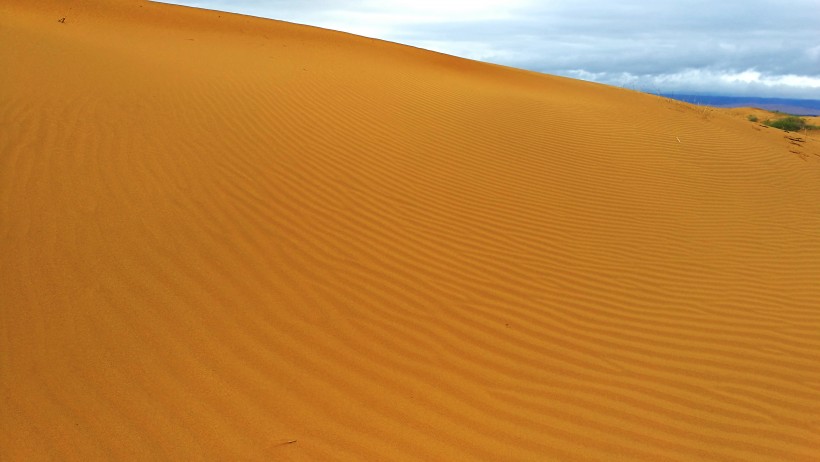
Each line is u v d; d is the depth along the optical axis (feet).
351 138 34.32
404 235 23.59
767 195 35.09
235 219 22.00
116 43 51.88
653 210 30.60
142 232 19.69
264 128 32.81
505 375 15.20
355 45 78.02
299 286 18.33
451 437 12.62
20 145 23.66
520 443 12.64
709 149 42.70
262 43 67.82
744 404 14.84
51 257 17.29
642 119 48.55
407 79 53.16
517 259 22.99
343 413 13.01
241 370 14.02
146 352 14.14
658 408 14.38
